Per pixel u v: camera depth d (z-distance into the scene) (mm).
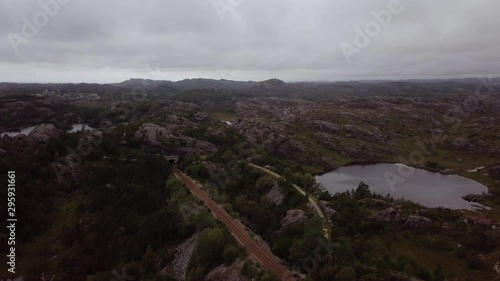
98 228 153625
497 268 130625
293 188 180125
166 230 146375
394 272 110875
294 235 135875
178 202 164625
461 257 141375
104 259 136750
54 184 189500
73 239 151500
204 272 114500
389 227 163750
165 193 181250
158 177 192250
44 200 176250
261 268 105938
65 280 131250
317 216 145375
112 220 157500
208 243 122125
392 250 138750
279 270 106375
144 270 129000
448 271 132375
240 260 112688
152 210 168125
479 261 133875
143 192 174125
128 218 158125
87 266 135500
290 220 149375
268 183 188875
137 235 146375
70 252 144000
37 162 199750
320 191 188750
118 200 169750
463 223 166000
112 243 143000
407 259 124062
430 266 135125
